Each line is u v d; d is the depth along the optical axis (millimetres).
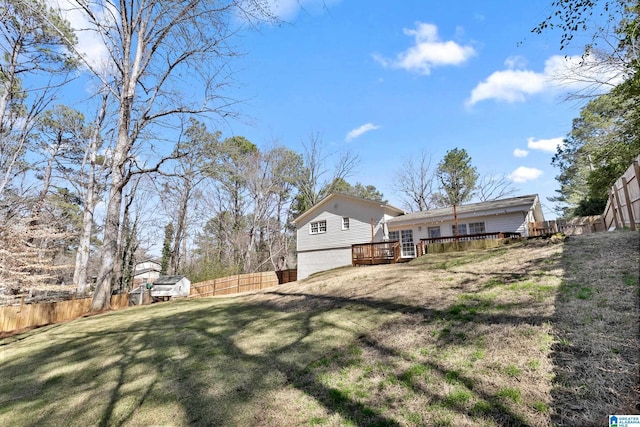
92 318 10461
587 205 24688
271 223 31922
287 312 7562
